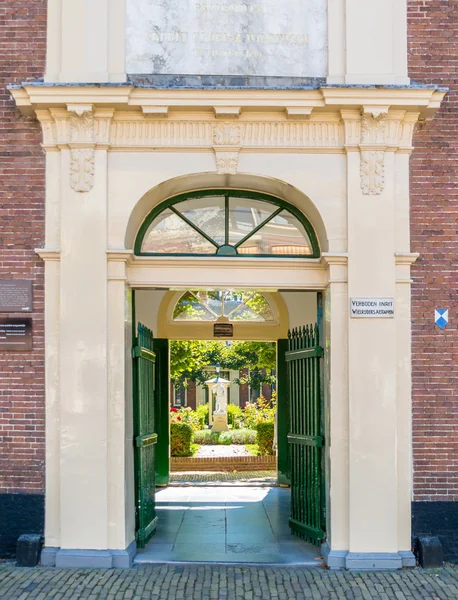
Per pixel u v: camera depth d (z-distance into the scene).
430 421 7.98
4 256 8.04
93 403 7.74
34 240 8.05
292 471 9.21
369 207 7.95
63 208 7.89
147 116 7.94
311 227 8.58
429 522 7.89
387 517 7.72
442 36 8.28
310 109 7.85
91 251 7.86
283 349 13.32
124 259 7.93
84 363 7.77
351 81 7.98
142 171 8.00
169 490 12.56
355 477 7.75
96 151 7.95
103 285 7.84
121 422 7.82
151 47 8.17
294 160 8.05
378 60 8.05
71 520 7.66
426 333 8.05
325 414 8.18
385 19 8.10
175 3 8.23
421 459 7.96
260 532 9.15
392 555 7.67
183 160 8.03
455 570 7.57
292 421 9.27
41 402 7.95
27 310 7.99
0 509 7.85
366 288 7.89
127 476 7.95
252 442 20.56
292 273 8.34
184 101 7.82
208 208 8.66
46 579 7.17
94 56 8.02
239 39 8.21
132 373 8.34
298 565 7.75
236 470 15.47
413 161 8.16
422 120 8.17
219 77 8.16
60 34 8.13
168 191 8.45
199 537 8.88
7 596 6.70
